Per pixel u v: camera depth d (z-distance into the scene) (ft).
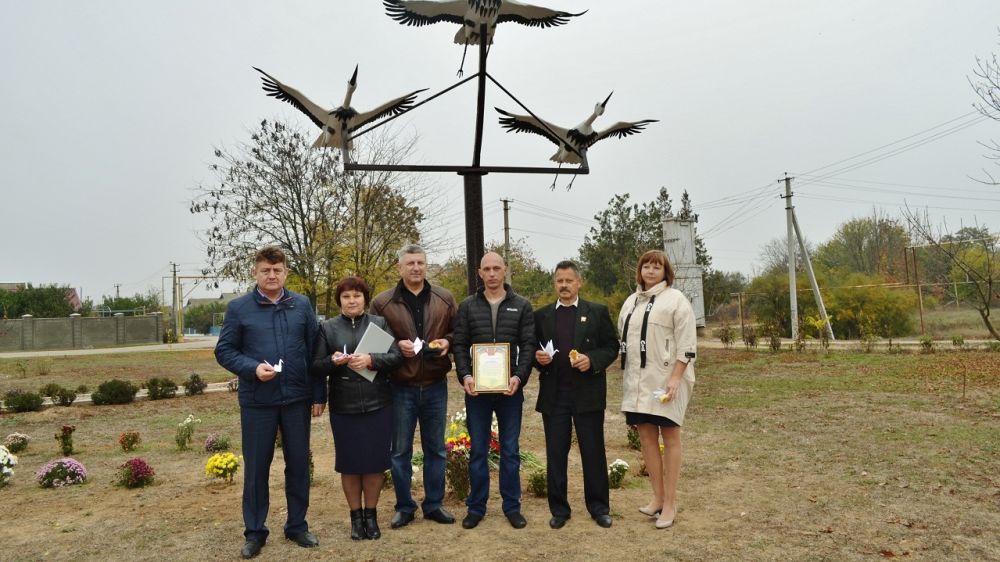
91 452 27.20
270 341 13.21
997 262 68.90
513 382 13.97
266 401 13.16
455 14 15.67
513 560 12.45
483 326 14.58
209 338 202.18
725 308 139.85
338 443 13.73
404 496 14.62
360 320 14.29
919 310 84.99
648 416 14.56
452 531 14.28
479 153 17.58
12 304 186.70
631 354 14.89
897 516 14.99
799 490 17.66
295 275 68.08
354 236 68.18
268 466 13.44
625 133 18.33
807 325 91.40
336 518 15.81
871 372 46.65
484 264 14.64
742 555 12.61
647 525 14.65
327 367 13.39
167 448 27.71
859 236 170.50
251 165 68.33
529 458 21.12
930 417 28.07
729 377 48.39
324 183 67.26
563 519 14.53
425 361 14.47
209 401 45.70
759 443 24.57
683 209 135.54
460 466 16.96
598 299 113.19
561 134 17.72
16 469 23.98
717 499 16.89
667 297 14.66
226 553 13.39
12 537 15.11
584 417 14.56
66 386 58.49
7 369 76.89
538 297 123.75
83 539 14.71
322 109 16.34
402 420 14.46
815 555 12.57
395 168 17.10
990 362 47.34
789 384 42.55
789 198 89.92
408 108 16.94
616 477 18.28
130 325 162.30
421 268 14.66
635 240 137.28
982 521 14.46
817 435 25.58
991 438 23.20
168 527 15.46
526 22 16.29
